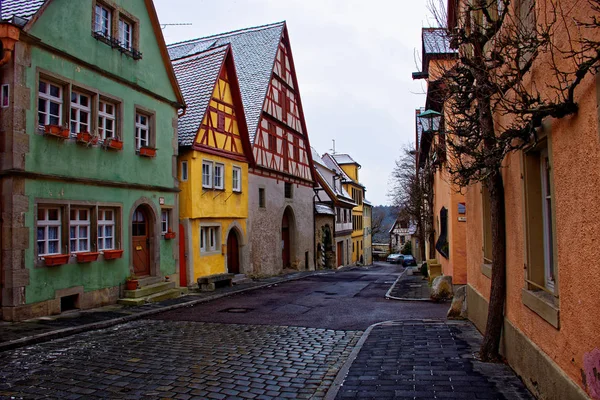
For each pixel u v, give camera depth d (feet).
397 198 128.57
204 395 17.69
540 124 14.84
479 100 19.47
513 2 18.13
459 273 44.01
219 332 29.76
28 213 32.01
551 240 16.21
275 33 85.10
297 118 93.50
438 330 27.30
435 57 24.76
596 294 11.03
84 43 37.86
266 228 76.95
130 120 43.80
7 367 21.44
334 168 149.28
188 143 54.95
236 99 66.13
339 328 30.86
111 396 17.57
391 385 17.54
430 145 60.13
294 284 63.77
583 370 11.85
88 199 37.70
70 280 35.73
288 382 19.29
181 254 55.26
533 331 16.17
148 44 47.14
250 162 70.54
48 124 33.96
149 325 32.45
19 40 31.65
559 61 13.25
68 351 24.53
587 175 11.41
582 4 11.57
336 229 124.06
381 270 116.57
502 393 16.26
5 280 30.99
